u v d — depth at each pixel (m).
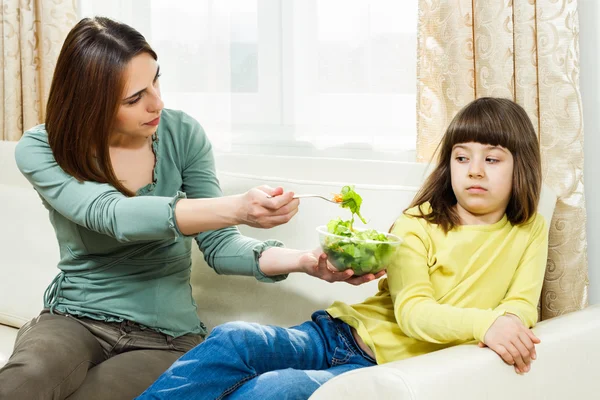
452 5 1.99
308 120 2.39
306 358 1.56
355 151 2.31
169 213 1.56
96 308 1.75
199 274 1.99
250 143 2.51
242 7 2.46
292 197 1.51
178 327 1.80
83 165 1.67
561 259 1.92
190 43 2.54
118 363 1.63
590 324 1.43
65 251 1.82
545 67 1.87
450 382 1.17
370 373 1.17
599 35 1.92
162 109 1.79
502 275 1.56
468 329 1.35
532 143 1.58
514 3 1.90
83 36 1.67
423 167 1.88
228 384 1.44
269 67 2.44
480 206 1.56
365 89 2.28
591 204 1.98
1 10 2.76
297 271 1.69
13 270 2.16
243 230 1.94
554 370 1.33
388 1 2.21
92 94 1.64
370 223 1.79
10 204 2.24
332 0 2.30
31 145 1.74
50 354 1.53
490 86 1.96
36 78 2.77
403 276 1.54
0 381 1.45
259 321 1.88
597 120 1.95
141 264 1.79
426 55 2.03
